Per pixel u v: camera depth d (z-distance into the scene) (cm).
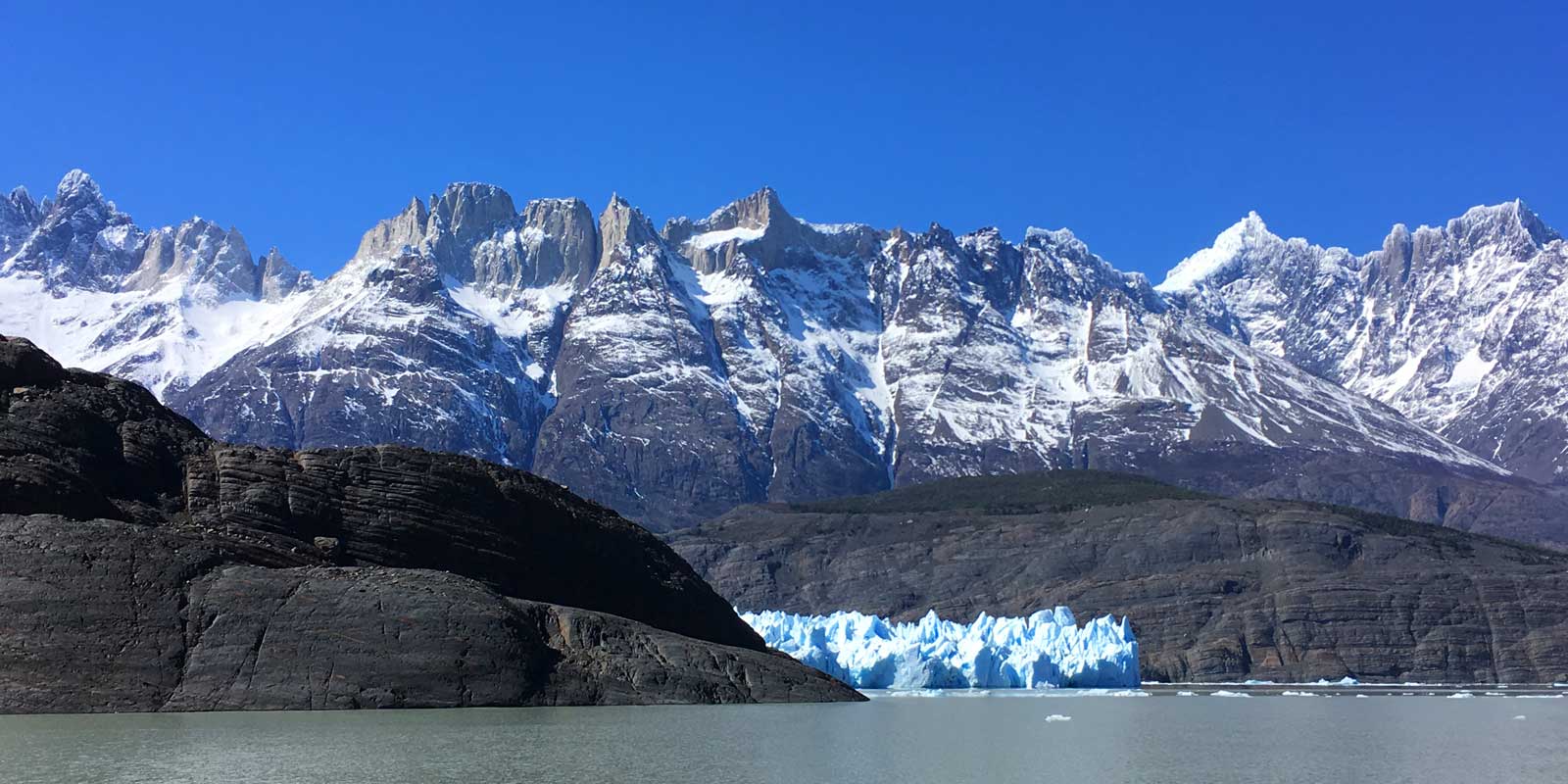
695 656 18000
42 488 15738
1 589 14462
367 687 14962
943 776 11488
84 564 14888
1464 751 13825
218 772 10700
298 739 12431
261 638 14975
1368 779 11644
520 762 11444
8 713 13862
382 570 16412
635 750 12338
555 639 16988
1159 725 16650
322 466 17700
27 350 17200
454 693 15312
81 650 14375
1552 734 15762
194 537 15938
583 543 19262
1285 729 16275
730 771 11356
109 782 10244
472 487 18362
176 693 14412
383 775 10712
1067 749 13600
